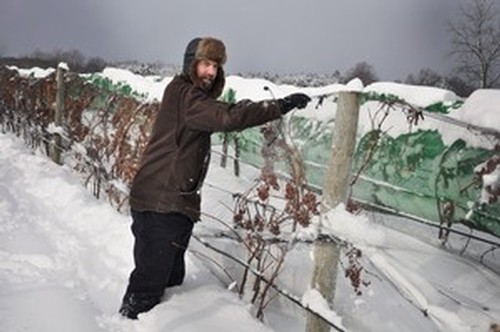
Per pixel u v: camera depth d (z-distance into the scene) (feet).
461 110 13.01
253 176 17.07
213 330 8.80
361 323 8.87
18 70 35.50
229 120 7.91
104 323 9.07
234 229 11.23
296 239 8.56
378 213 11.41
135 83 26.55
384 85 15.67
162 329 8.76
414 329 8.77
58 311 9.09
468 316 7.54
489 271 10.55
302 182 10.04
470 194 12.44
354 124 7.63
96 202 17.67
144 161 9.48
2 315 8.66
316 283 8.18
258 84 21.16
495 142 11.82
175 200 9.21
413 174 13.62
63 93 23.86
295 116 13.83
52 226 14.71
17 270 10.92
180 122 9.02
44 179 20.12
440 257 10.68
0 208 15.62
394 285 7.82
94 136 20.02
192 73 9.00
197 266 11.89
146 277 9.37
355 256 8.86
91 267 11.74
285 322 9.81
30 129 28.86
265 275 10.52
